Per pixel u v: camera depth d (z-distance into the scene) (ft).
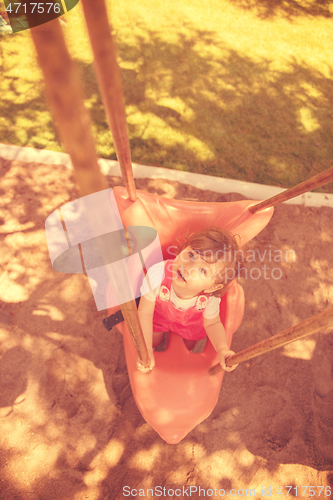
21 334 6.98
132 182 4.62
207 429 6.70
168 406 5.18
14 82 10.47
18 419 6.29
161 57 12.08
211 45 12.92
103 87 1.73
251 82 12.16
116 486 6.05
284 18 14.83
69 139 1.20
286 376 7.42
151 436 6.50
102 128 9.78
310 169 10.43
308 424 7.01
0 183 8.59
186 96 11.23
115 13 13.09
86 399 6.63
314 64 13.38
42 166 8.95
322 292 8.61
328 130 11.52
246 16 14.44
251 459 6.55
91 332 7.20
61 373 6.77
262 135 10.85
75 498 5.87
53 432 6.28
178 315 5.84
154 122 10.43
